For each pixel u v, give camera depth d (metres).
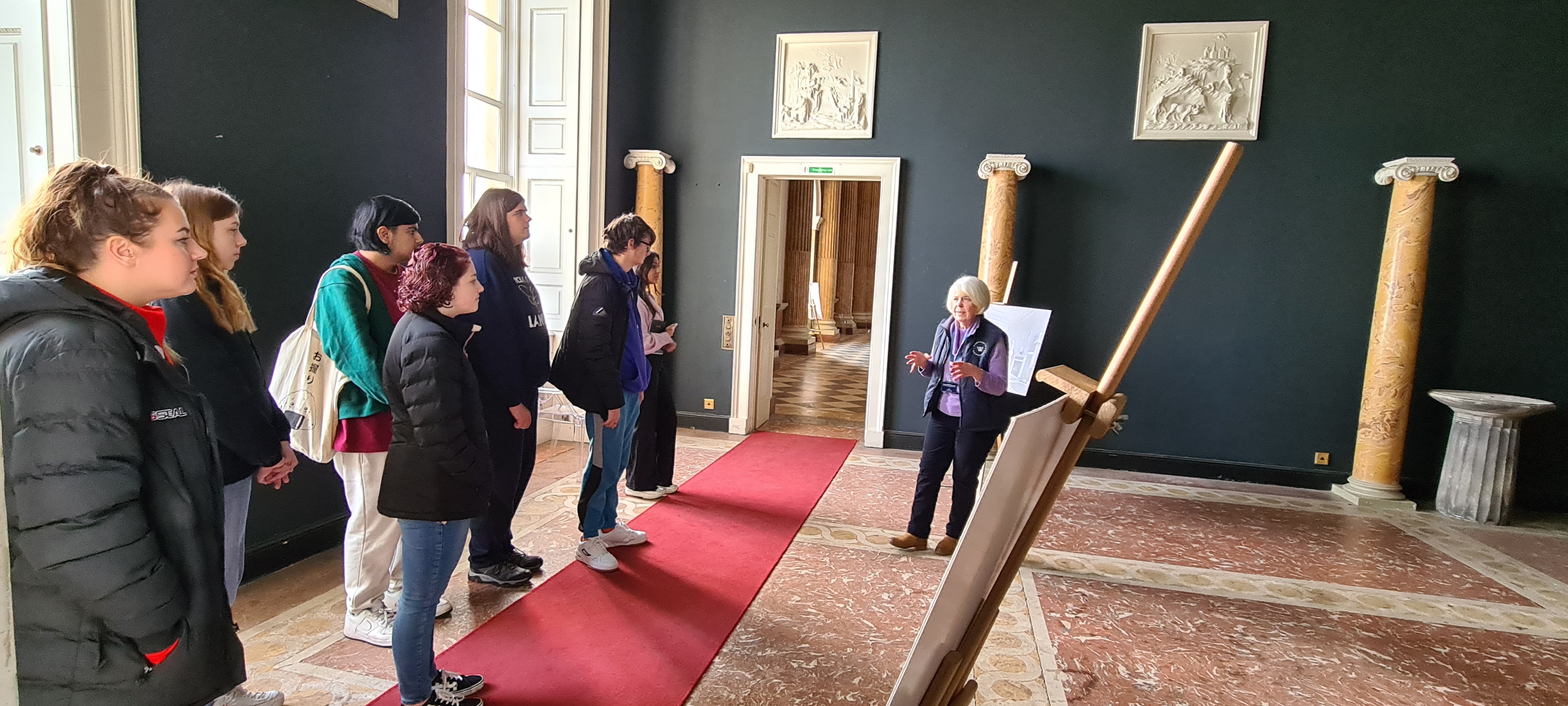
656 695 2.37
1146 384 5.80
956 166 5.98
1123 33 5.67
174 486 1.21
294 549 3.35
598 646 2.67
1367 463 5.24
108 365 1.08
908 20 6.01
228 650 1.33
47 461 1.02
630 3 6.24
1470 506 4.92
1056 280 5.86
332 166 3.42
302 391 2.47
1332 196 5.44
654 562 3.49
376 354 2.42
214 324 1.93
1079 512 4.71
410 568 2.01
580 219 5.64
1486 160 5.21
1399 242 5.10
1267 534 4.42
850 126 6.14
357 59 3.53
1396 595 3.54
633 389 3.35
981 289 3.43
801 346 13.43
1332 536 4.43
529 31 5.61
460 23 4.23
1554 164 5.12
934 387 3.67
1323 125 5.42
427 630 2.06
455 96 4.22
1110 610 3.24
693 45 6.37
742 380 6.48
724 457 5.62
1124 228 5.74
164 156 2.66
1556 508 5.23
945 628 0.95
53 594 1.06
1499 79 5.16
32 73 2.41
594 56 5.57
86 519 1.03
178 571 1.22
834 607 3.10
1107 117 5.72
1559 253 5.15
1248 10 5.48
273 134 3.11
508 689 2.37
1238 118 5.53
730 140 6.36
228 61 2.89
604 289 3.07
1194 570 3.77
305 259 3.30
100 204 1.14
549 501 4.35
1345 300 5.46
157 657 1.16
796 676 2.54
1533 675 2.79
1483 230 5.25
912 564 3.60
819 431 6.70
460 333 2.01
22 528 1.02
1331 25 5.38
